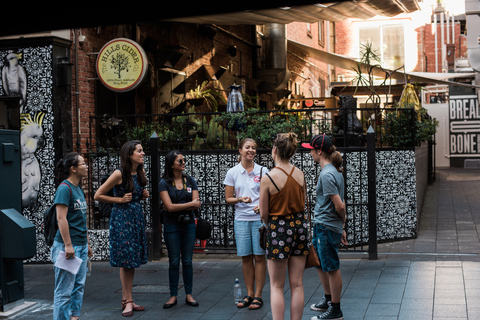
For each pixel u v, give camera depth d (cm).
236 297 586
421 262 748
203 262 811
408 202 945
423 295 579
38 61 848
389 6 1199
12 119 863
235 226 584
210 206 884
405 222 943
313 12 1114
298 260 456
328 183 504
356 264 751
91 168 891
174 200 586
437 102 3059
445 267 712
